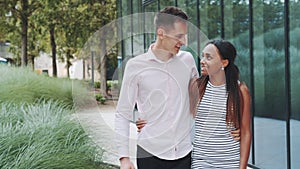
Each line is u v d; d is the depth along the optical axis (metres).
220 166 3.06
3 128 6.02
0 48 20.75
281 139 6.08
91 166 5.66
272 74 6.27
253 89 6.82
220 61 2.99
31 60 20.70
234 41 7.39
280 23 6.04
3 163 5.12
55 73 19.38
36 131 6.02
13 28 19.52
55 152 5.51
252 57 6.82
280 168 6.16
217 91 3.05
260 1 6.55
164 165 2.78
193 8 9.10
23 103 8.27
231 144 3.09
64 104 8.38
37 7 19.28
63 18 18.98
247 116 3.09
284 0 5.91
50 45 20.42
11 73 11.03
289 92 5.88
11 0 18.97
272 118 6.31
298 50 5.66
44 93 10.20
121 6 13.91
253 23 6.77
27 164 5.01
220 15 7.87
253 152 6.88
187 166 2.88
